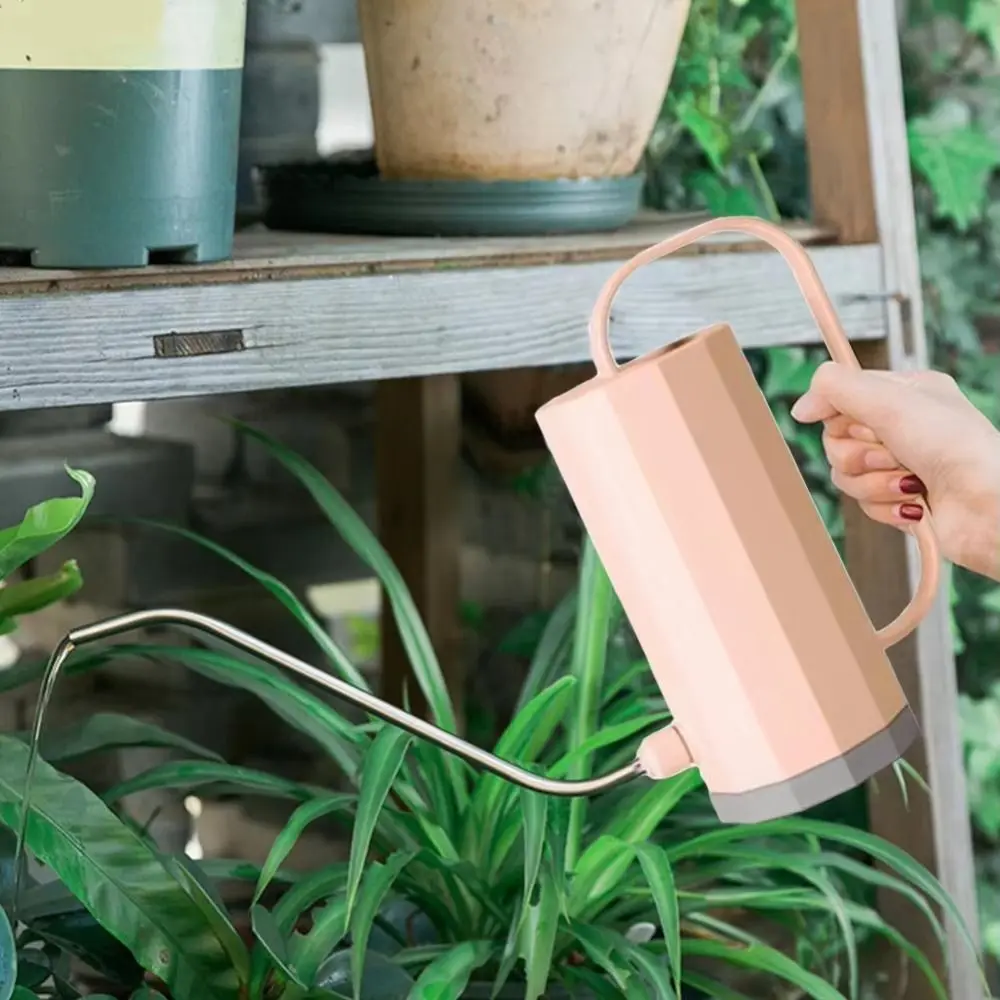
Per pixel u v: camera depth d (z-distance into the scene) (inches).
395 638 62.2
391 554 62.5
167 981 34.4
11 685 41.0
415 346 39.6
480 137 45.3
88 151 34.3
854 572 51.0
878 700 25.7
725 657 25.1
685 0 46.7
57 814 33.7
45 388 34.0
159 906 34.2
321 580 64.1
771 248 46.1
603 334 25.9
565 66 44.8
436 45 44.8
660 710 47.8
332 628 64.4
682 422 25.1
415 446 60.8
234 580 62.2
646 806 41.7
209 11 35.5
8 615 36.8
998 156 62.8
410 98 45.8
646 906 43.3
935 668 49.3
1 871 37.8
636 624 26.0
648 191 61.7
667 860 38.4
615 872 41.0
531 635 62.4
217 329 36.4
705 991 42.6
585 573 44.0
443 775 43.0
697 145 61.7
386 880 37.0
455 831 42.7
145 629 59.7
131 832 34.2
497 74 44.7
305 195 47.6
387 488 62.2
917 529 28.2
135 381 35.3
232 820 60.7
